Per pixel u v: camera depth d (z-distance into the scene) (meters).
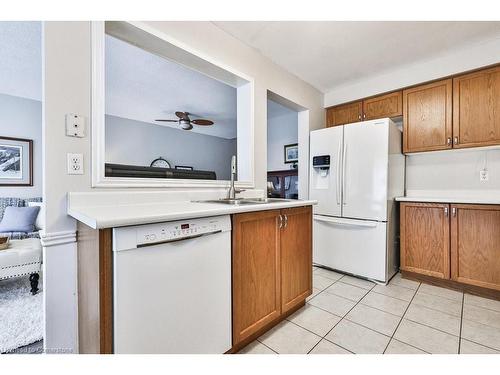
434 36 2.12
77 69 1.25
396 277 2.59
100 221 0.85
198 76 3.09
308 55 2.42
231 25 1.94
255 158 2.29
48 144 1.16
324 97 3.37
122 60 2.68
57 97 1.19
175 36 1.65
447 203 2.24
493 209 2.03
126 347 0.94
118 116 4.87
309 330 1.62
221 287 1.27
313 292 2.22
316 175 2.95
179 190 1.70
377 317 1.78
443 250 2.27
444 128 2.45
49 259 1.16
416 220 2.43
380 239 2.41
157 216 0.98
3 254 2.06
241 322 1.37
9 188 3.67
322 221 2.85
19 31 2.21
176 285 1.08
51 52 1.17
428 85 2.56
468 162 2.54
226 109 4.44
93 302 1.03
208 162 6.34
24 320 1.76
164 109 4.44
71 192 1.22
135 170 1.54
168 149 5.61
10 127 3.71
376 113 2.93
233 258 1.33
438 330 1.60
